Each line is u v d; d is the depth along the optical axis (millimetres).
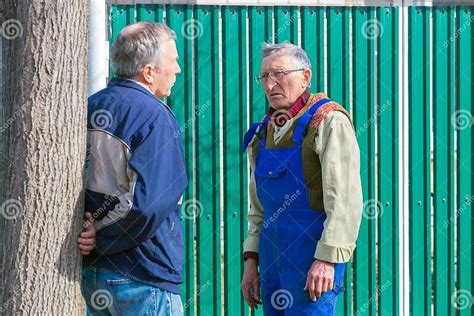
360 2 6664
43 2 3639
